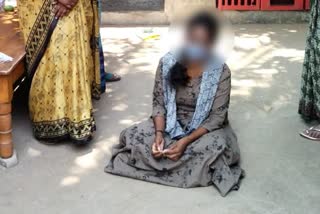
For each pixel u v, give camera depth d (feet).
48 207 6.82
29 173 7.61
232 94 10.56
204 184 7.25
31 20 8.13
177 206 6.82
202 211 6.72
